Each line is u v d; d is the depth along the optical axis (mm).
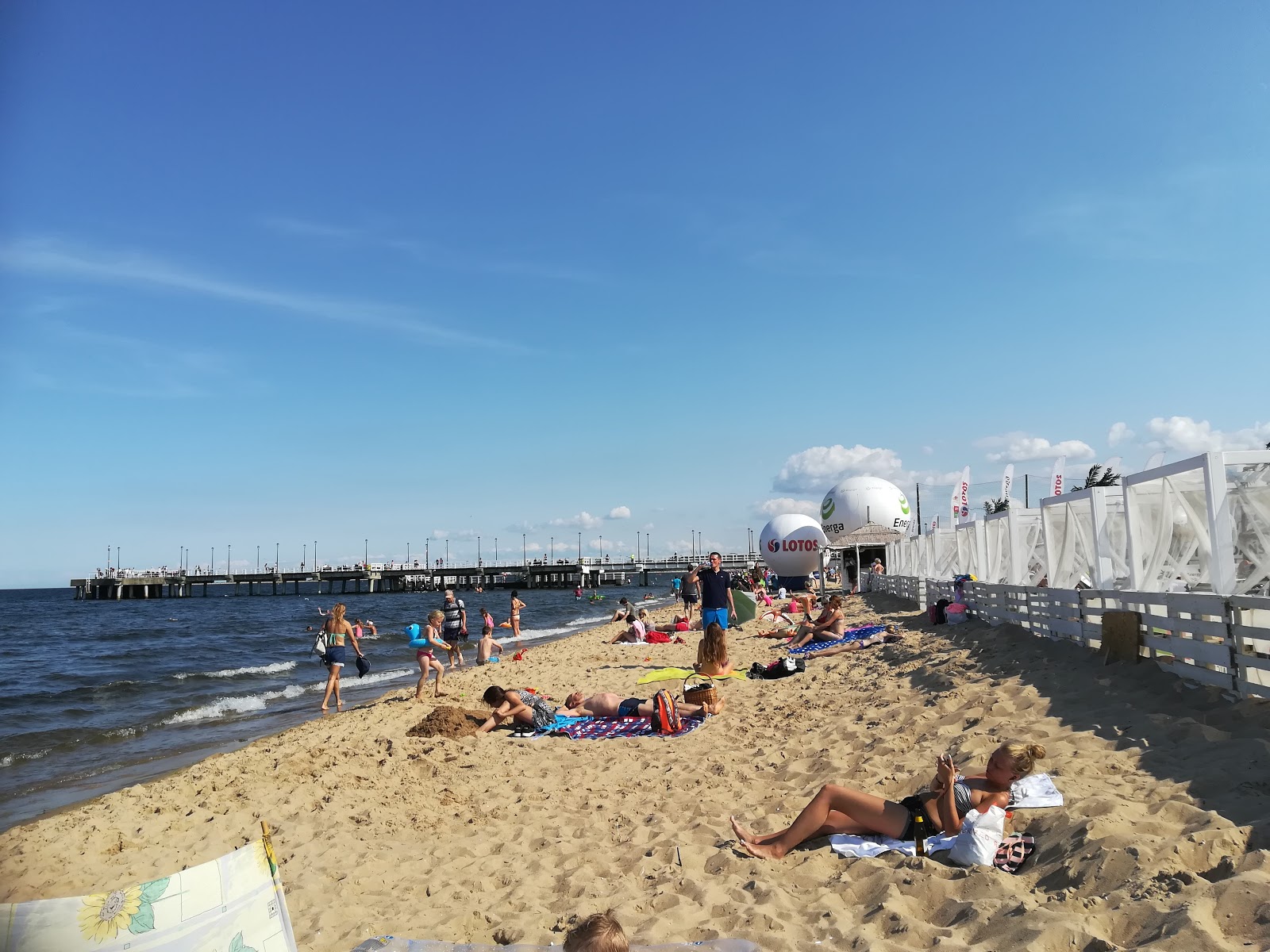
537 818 6617
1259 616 6465
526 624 43594
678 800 6684
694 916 4324
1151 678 7078
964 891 4031
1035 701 7219
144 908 3016
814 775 6816
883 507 41094
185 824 6945
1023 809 4824
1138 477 8328
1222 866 3529
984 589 13859
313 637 37344
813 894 4426
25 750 12391
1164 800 4426
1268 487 6578
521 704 10227
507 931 4402
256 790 7742
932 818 4816
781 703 10312
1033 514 12938
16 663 26984
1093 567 9562
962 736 6793
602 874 5195
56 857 6219
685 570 112188
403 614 57000
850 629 18594
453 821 6754
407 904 4984
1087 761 5438
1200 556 7812
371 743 9469
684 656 17828
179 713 15250
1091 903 3551
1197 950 2959
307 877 5488
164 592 134250
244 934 3164
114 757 11742
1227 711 5773
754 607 24156
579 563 117500
